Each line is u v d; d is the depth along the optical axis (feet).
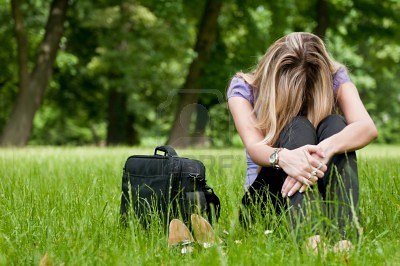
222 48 80.33
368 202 11.55
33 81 66.28
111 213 11.91
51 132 116.37
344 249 8.42
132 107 102.37
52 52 66.74
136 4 79.97
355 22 78.79
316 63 10.94
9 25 80.74
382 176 14.99
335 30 79.20
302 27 84.28
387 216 10.59
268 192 10.46
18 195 13.62
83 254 8.61
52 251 8.96
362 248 8.50
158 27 82.12
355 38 80.02
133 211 10.33
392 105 136.46
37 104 66.33
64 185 16.46
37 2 81.82
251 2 74.79
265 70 11.07
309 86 10.96
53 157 33.96
